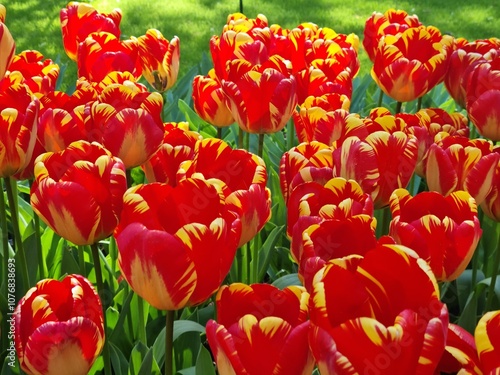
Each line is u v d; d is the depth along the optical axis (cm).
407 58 246
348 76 233
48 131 173
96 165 137
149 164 179
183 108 308
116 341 189
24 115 156
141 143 168
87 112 174
